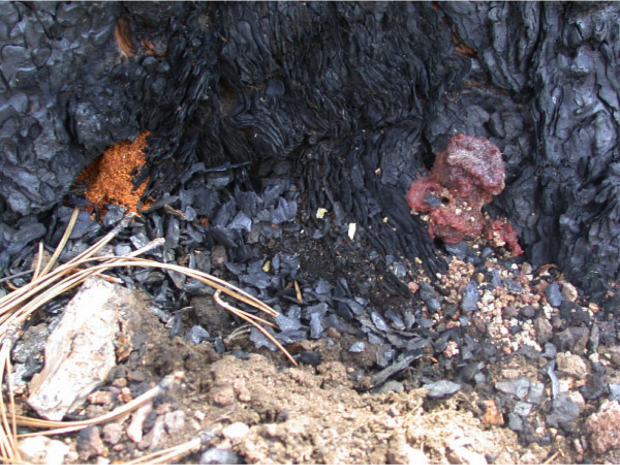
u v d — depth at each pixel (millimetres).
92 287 181
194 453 157
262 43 191
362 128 210
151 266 192
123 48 182
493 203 209
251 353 189
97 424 160
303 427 160
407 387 185
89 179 202
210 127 206
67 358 165
